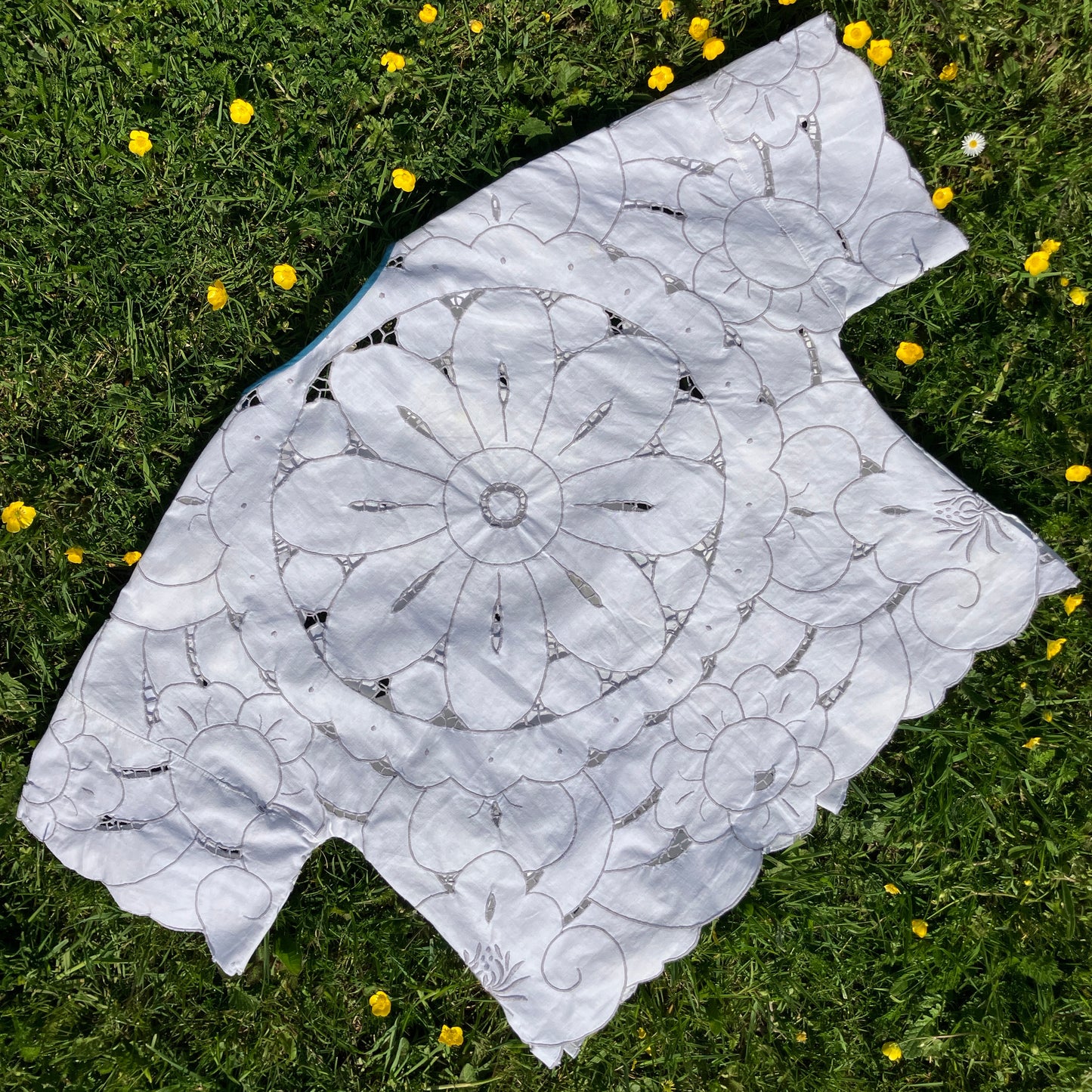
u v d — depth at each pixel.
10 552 0.98
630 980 0.88
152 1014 0.99
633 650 0.89
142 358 1.00
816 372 0.89
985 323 1.00
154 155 1.00
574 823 0.88
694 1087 1.01
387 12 1.00
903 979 1.01
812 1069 1.01
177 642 0.88
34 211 0.99
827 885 1.00
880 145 0.91
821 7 1.00
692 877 0.88
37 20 0.99
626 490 0.89
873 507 0.90
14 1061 0.97
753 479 0.89
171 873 0.88
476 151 1.00
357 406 0.88
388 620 0.88
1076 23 1.01
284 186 0.99
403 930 0.99
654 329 0.89
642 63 1.01
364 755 0.88
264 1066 0.99
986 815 1.00
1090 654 1.01
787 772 0.89
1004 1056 1.01
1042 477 1.00
